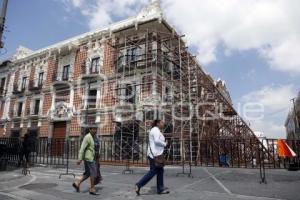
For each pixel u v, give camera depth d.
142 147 15.48
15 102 26.30
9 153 12.99
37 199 5.53
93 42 21.89
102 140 16.88
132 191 6.32
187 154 15.99
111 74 19.77
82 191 6.39
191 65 19.14
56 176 9.16
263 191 6.24
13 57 28.17
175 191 6.30
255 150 14.56
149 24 18.81
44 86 24.08
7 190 6.61
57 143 13.32
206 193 6.02
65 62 23.30
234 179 8.38
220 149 15.52
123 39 20.17
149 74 17.94
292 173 9.95
